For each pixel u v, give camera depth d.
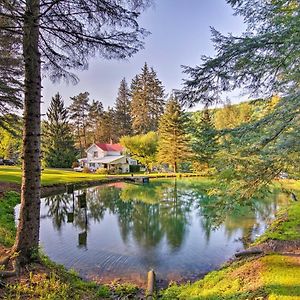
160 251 8.08
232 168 3.64
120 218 12.46
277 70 3.82
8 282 3.68
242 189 3.76
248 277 4.48
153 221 11.76
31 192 4.46
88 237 9.56
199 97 4.20
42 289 3.64
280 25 3.46
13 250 4.39
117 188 22.72
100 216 12.94
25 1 3.75
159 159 33.56
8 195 13.23
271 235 6.85
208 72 3.97
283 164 3.46
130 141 36.31
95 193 20.03
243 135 3.71
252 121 3.96
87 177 27.09
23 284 3.69
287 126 3.41
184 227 10.66
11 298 3.30
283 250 5.49
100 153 42.28
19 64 7.20
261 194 4.42
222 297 4.07
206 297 4.30
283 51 3.42
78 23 4.20
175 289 5.40
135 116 49.78
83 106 52.44
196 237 9.37
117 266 6.96
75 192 20.30
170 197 17.75
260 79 3.98
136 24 4.34
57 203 16.28
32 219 4.46
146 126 48.69
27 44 4.06
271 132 3.51
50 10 4.01
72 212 13.87
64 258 7.49
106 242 8.98
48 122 38.56
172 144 31.28
